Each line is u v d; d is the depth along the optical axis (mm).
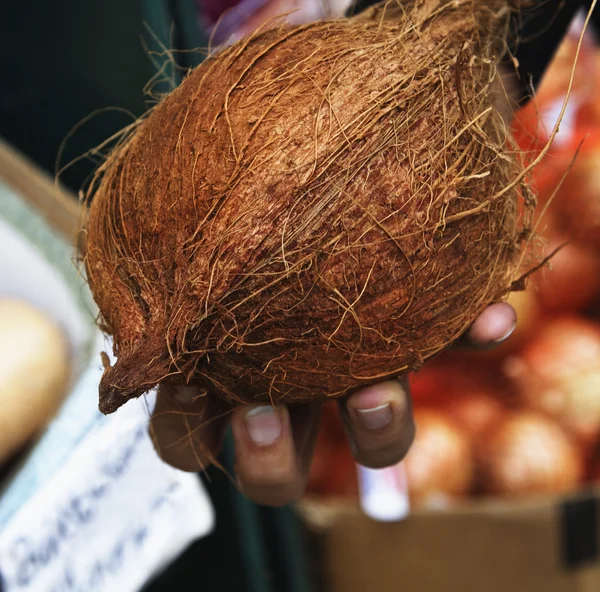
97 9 431
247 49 304
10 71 465
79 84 456
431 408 465
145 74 435
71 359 404
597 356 465
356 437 316
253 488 317
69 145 473
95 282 305
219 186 285
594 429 453
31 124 478
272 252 283
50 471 344
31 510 333
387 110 290
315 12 441
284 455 309
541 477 436
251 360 292
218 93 295
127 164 306
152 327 287
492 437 448
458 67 296
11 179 426
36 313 404
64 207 420
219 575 446
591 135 492
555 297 484
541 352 471
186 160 290
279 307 285
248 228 283
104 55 442
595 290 489
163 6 410
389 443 313
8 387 375
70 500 343
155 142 298
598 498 417
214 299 283
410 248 289
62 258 414
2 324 391
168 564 392
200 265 284
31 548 331
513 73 347
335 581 453
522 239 334
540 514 415
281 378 297
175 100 303
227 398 308
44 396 386
